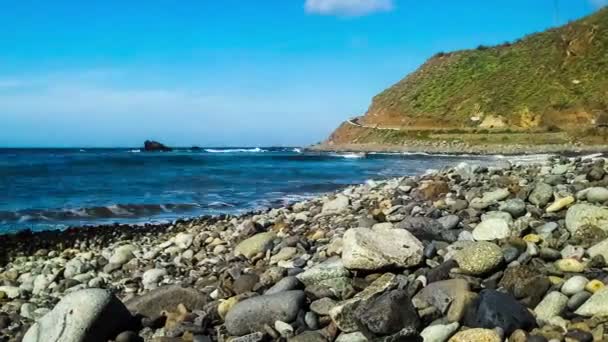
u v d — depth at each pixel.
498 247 5.34
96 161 56.19
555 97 75.44
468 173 11.64
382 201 10.72
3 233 15.16
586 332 3.94
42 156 73.75
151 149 125.62
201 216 16.88
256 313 5.04
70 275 9.23
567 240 5.83
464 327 4.41
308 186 26.73
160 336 5.23
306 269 6.05
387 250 5.57
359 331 4.62
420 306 4.78
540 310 4.46
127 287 8.13
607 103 69.94
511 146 66.25
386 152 78.25
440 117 86.69
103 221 17.52
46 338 5.12
